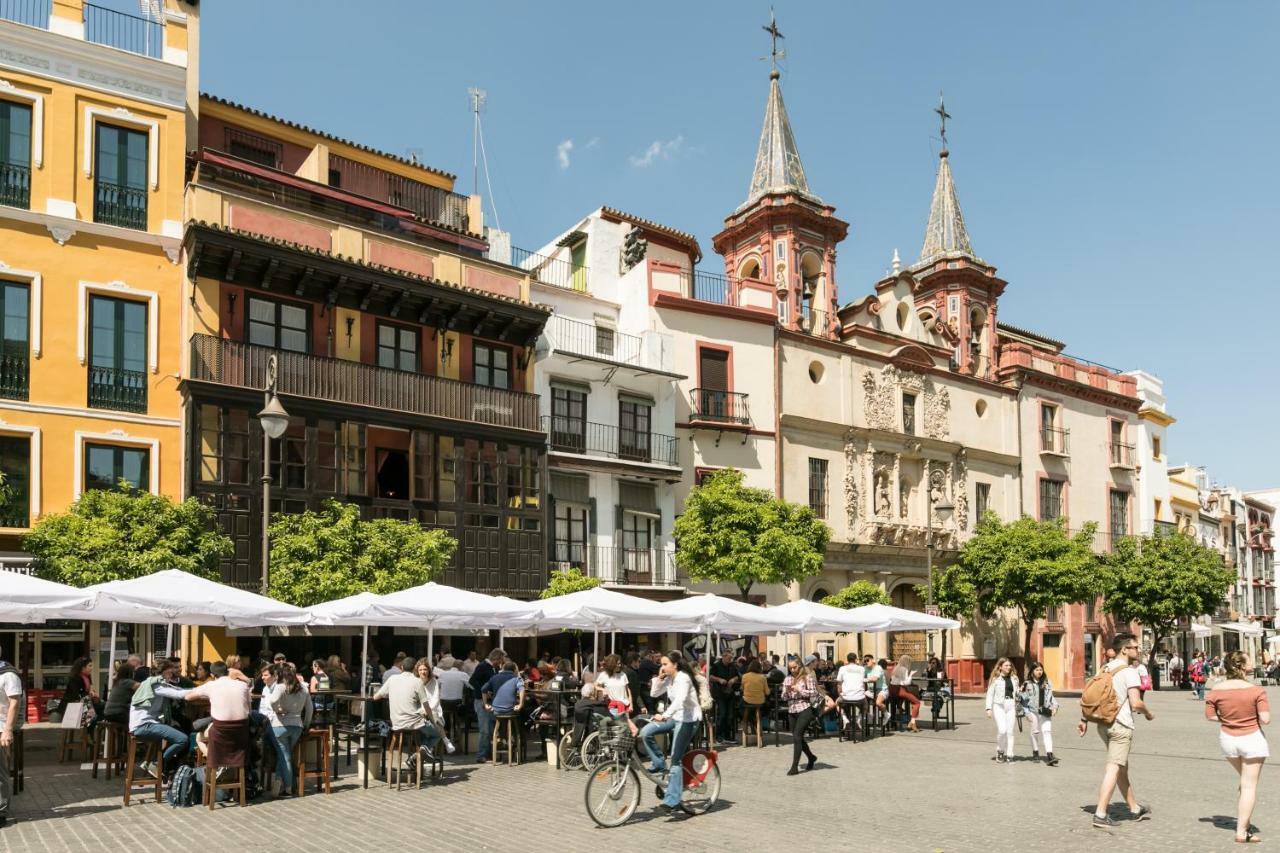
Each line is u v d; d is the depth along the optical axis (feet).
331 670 67.72
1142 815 41.09
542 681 67.87
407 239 93.97
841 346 134.00
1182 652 203.10
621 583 103.60
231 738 42.63
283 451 80.64
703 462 117.39
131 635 77.30
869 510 133.28
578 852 34.24
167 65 83.71
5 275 74.95
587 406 106.52
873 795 46.85
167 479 79.51
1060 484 163.84
